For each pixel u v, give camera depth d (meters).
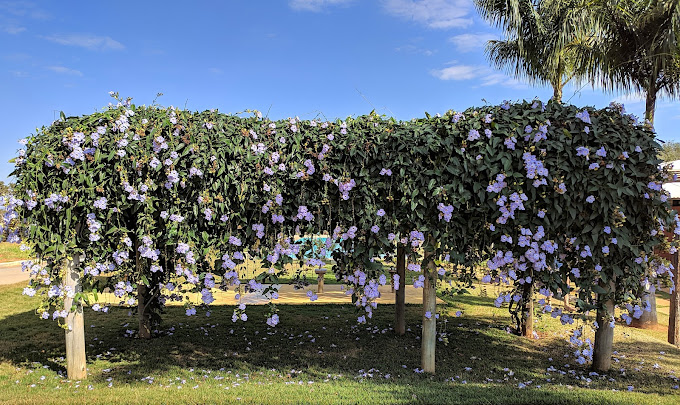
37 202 3.32
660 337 5.68
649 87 5.71
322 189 3.63
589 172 3.47
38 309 3.46
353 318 6.10
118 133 3.34
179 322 5.73
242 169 3.52
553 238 3.55
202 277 3.56
